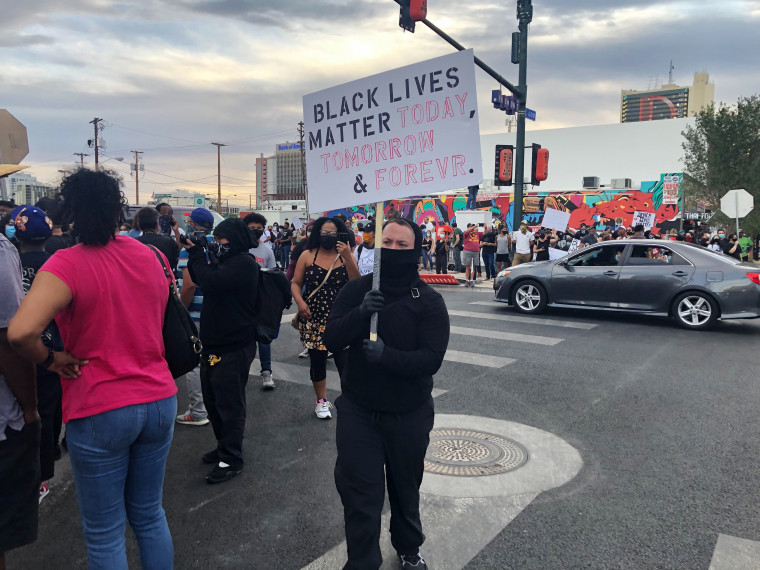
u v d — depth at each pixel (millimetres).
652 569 2865
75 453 2227
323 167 3145
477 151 2709
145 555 2395
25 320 2014
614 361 7090
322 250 5121
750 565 2891
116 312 2225
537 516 3381
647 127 49031
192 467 4152
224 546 3123
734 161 31062
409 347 2570
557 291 10391
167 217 7391
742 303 8773
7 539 2619
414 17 9094
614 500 3561
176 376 2639
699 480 3826
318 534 3244
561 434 4664
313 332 5043
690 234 16438
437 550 3057
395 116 2906
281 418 5160
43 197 5363
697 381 6188
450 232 22281
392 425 2547
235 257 3914
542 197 30391
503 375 6461
